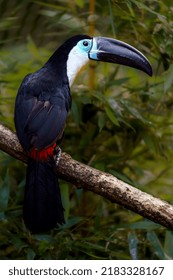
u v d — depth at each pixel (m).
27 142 8.66
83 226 10.73
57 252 9.78
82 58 9.92
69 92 9.49
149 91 11.09
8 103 11.06
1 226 10.15
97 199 11.18
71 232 10.02
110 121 10.80
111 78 11.05
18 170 10.98
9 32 12.16
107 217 11.16
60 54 9.81
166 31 10.35
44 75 9.49
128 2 10.05
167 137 11.54
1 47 12.09
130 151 11.24
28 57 11.84
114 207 11.04
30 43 11.39
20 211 10.12
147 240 10.13
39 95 9.14
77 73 9.94
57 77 9.51
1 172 10.67
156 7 10.55
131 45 11.11
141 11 10.62
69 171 8.84
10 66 11.09
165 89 10.04
